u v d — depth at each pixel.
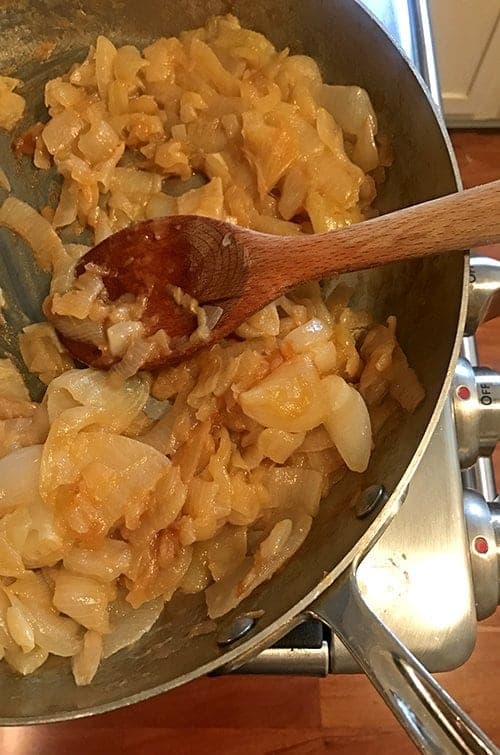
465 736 0.22
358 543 0.26
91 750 0.45
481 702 0.49
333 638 0.30
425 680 0.24
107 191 0.35
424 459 0.31
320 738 0.47
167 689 0.25
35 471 0.30
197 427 0.31
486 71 0.57
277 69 0.35
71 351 0.32
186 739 0.46
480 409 0.33
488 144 0.64
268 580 0.29
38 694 0.28
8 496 0.30
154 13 0.37
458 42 0.55
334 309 0.33
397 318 0.32
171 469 0.30
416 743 0.23
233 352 0.31
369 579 0.30
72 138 0.35
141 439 0.31
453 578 0.30
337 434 0.30
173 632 0.30
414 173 0.32
